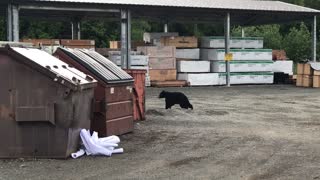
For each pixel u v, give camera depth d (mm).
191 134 11047
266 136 10812
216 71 29641
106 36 55562
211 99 20141
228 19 29797
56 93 8258
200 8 28344
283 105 17891
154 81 27891
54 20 36156
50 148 8383
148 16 34969
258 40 30844
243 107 17078
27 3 24688
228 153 8930
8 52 8258
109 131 10156
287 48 49062
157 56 28031
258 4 31547
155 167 7832
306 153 8945
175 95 16078
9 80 8336
